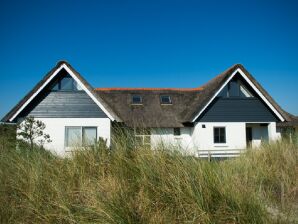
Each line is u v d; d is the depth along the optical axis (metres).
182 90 22.42
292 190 5.20
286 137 10.02
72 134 16.27
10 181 4.63
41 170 4.80
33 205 4.06
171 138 5.37
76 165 5.09
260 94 19.08
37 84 15.67
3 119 15.17
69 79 16.69
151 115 19.36
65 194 4.20
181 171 4.23
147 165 4.50
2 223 3.81
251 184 4.86
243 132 19.14
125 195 3.97
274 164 6.75
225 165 5.44
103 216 3.58
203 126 18.64
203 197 3.77
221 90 18.80
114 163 5.00
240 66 18.98
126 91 21.25
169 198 3.92
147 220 3.61
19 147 6.48
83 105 16.48
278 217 3.78
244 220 3.53
